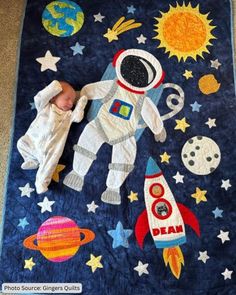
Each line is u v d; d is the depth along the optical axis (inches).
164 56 59.0
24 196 51.6
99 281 49.1
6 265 48.7
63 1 60.1
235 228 52.6
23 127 54.2
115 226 51.3
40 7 59.4
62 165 52.9
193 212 52.8
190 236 51.8
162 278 49.9
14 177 52.2
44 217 50.9
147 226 51.6
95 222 51.3
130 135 55.0
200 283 50.1
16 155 53.2
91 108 55.4
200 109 57.2
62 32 58.5
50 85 52.3
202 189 53.9
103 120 55.1
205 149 55.4
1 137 54.6
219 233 52.2
